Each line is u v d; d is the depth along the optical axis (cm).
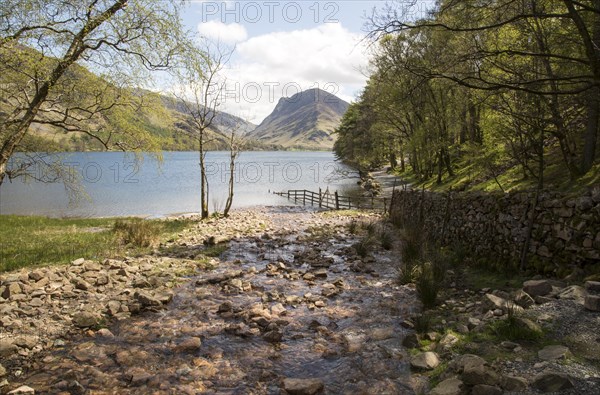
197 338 670
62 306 826
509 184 1911
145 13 1158
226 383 546
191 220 2428
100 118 1329
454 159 3584
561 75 1241
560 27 1194
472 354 541
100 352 632
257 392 525
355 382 540
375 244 1498
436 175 3747
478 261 1096
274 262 1287
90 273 1040
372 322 756
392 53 2555
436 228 1484
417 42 2378
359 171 6662
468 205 1264
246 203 3853
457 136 3806
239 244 1597
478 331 612
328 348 648
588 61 880
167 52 1244
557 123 1366
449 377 498
